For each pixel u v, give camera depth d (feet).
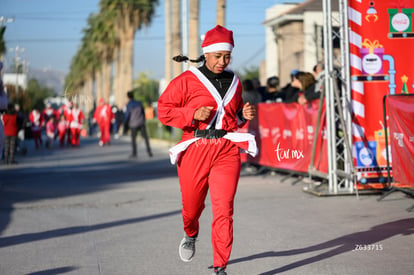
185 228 14.98
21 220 23.75
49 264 16.57
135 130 57.00
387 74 28.30
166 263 16.43
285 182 34.14
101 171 44.01
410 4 28.25
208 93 13.93
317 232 19.94
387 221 21.48
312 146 31.14
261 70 136.56
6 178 40.22
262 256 16.89
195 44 86.69
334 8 55.11
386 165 28.32
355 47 28.09
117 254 17.62
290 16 95.86
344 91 28.12
